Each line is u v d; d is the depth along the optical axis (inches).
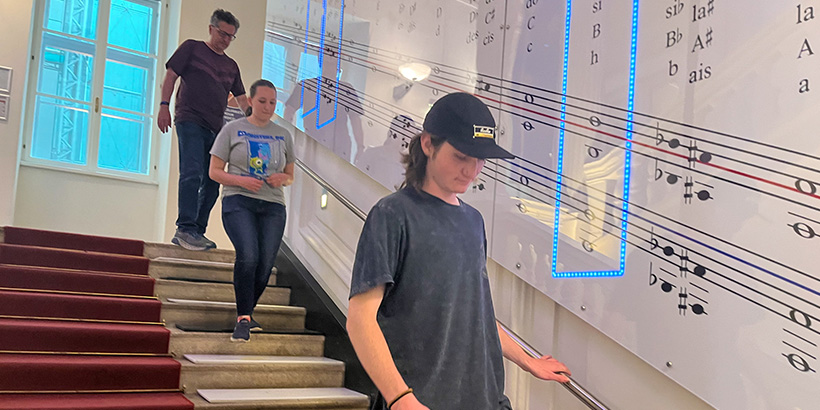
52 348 122.1
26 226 219.9
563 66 100.3
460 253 58.9
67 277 144.3
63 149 231.1
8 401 104.3
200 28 245.3
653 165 85.7
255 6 256.4
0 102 181.0
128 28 246.8
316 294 154.2
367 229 57.5
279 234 137.5
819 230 68.0
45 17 230.4
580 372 93.5
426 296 56.8
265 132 141.6
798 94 71.0
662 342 81.8
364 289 55.2
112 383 116.4
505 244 106.5
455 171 59.3
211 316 148.4
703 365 77.2
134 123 246.2
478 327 58.9
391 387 52.5
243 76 251.6
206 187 173.9
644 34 88.8
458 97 59.7
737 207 75.9
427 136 60.2
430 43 129.0
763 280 72.5
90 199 233.5
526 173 104.4
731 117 77.4
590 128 95.0
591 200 93.4
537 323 100.9
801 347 68.5
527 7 108.0
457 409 55.9
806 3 71.1
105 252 168.1
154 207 245.9
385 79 141.3
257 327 135.0
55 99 230.5
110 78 242.1
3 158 180.4
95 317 136.9
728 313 75.4
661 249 83.4
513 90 109.1
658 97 86.0
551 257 98.3
